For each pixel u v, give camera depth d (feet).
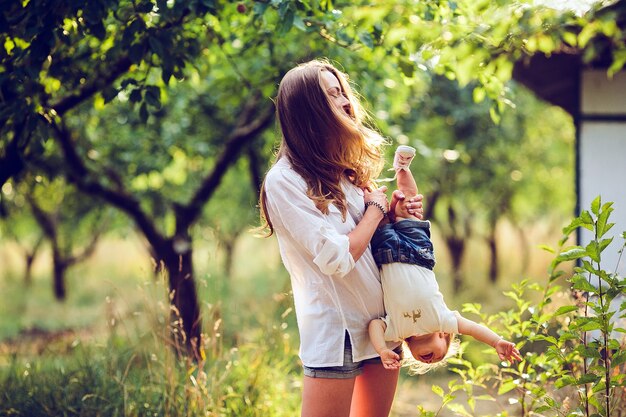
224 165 25.25
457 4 14.60
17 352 21.18
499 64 14.12
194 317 22.47
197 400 15.05
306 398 9.41
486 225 57.93
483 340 9.42
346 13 14.02
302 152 9.37
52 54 14.61
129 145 28.02
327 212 9.25
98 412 15.40
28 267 57.57
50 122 14.93
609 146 20.43
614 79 20.33
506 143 43.98
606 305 9.99
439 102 33.99
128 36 14.25
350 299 9.35
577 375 12.09
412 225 9.57
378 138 9.80
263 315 21.18
